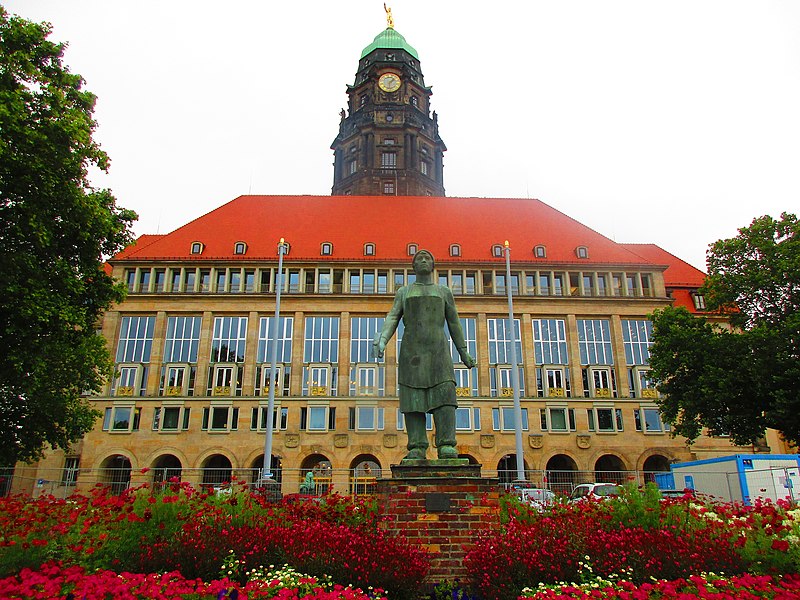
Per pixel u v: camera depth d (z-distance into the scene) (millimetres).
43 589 7539
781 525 10312
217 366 60688
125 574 8266
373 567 9195
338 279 65188
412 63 95062
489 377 61656
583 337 64250
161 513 11227
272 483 30438
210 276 63844
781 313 36375
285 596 7516
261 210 72312
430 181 86625
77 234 25734
